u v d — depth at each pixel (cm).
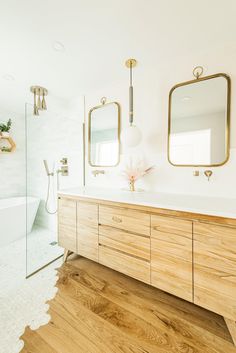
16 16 113
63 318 117
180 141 162
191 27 123
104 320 115
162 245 121
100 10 110
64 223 183
